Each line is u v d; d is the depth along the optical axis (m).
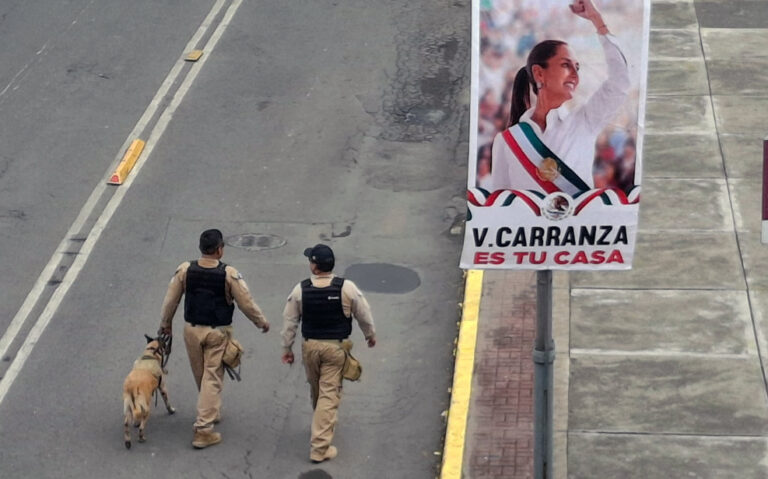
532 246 21.00
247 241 36.34
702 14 52.62
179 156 41.56
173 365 30.27
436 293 33.66
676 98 44.91
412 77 47.31
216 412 27.16
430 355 30.84
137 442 27.41
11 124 43.72
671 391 28.77
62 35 51.06
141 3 54.59
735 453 26.55
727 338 30.83
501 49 19.89
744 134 42.00
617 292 33.09
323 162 41.25
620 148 20.23
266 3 54.66
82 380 29.67
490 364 30.03
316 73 47.75
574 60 19.83
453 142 42.62
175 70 48.03
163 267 34.88
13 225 37.16
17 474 26.38
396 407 28.84
